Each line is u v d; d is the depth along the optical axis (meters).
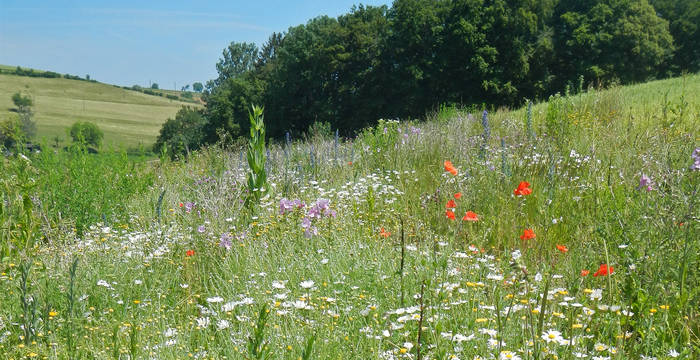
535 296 3.31
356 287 3.62
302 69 47.91
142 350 2.96
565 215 5.12
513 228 5.04
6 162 7.30
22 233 5.16
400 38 44.12
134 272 4.33
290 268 4.23
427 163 8.17
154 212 6.52
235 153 10.03
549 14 47.06
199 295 3.97
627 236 3.62
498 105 43.34
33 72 168.25
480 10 42.84
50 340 3.13
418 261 4.08
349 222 5.53
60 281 3.98
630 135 7.70
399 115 44.19
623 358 2.64
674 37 58.38
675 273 3.19
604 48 46.56
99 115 126.69
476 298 3.40
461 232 4.98
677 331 2.99
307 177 8.27
